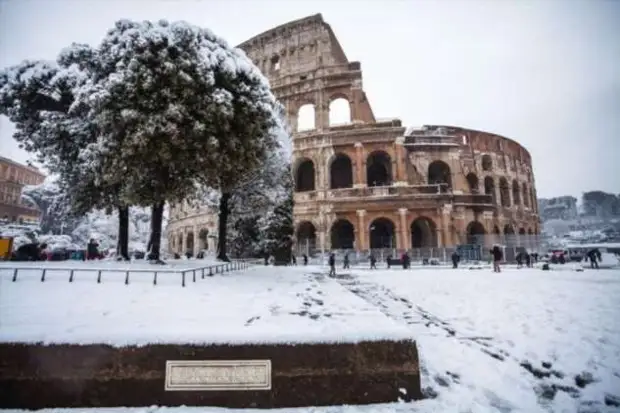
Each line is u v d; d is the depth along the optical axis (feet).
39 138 75.36
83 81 71.46
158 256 71.82
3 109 75.92
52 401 20.26
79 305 37.19
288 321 32.63
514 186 198.29
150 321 31.40
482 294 54.75
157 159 59.98
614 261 128.47
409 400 21.54
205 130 59.62
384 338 22.26
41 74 73.97
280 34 175.22
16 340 20.79
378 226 161.58
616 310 42.19
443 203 143.54
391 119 155.53
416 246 163.43
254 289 50.78
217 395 20.77
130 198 64.44
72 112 69.46
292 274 77.61
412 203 143.54
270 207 113.70
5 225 127.34
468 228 160.35
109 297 40.83
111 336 21.30
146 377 20.81
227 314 34.65
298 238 153.48
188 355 21.13
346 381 21.40
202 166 62.69
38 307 36.14
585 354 29.63
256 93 69.62
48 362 20.63
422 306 47.67
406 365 21.99
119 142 59.47
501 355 29.58
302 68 168.35
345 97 160.15
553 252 135.64
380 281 71.67
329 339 21.93
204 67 59.41
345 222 155.74
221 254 93.81
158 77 57.47
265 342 21.59
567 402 22.94
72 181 80.18
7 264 64.08
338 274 86.99
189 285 49.62
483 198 156.76
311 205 148.36
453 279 73.05
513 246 135.74
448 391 23.31
